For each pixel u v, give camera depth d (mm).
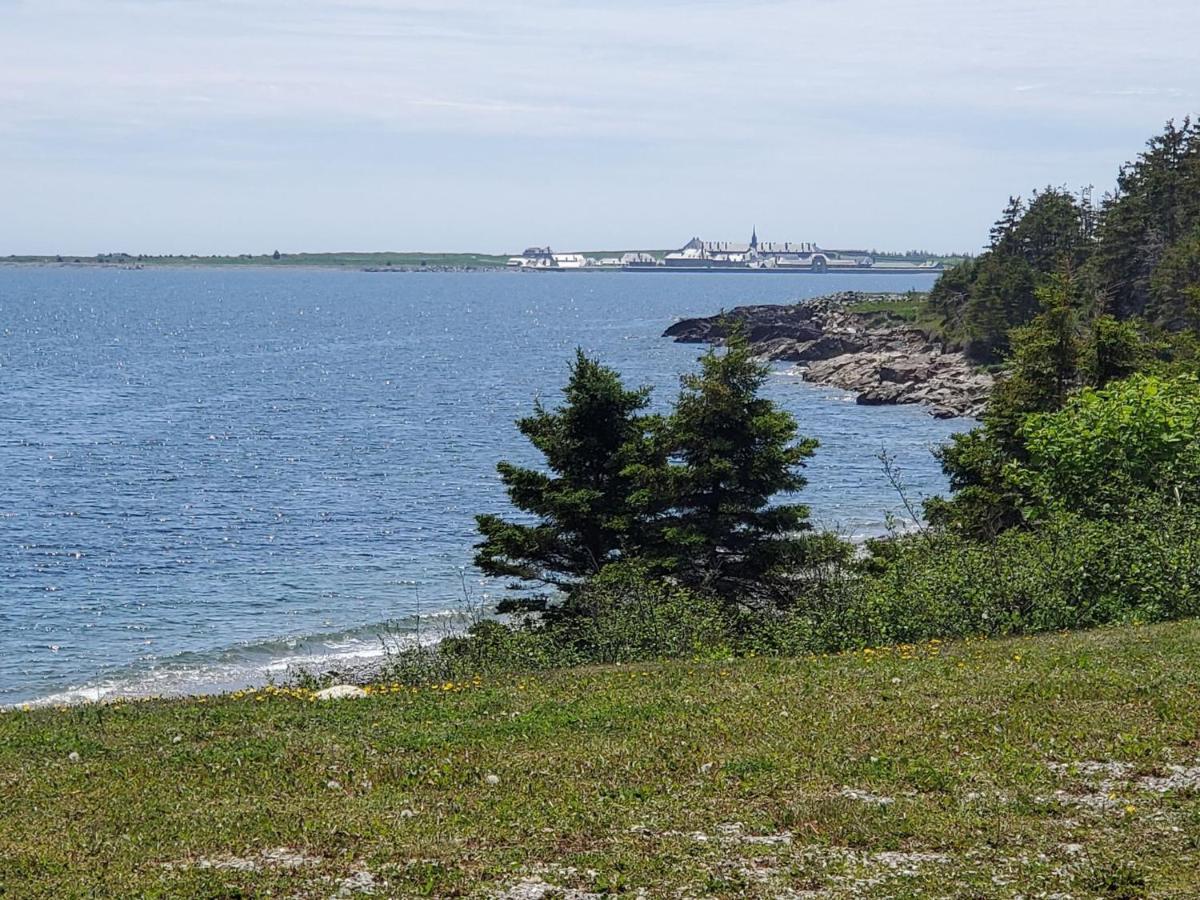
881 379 123312
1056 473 30250
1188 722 13609
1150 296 108688
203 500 69062
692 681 17734
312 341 199500
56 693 37688
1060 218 145500
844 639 23359
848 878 9867
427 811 11672
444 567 54250
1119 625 21750
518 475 34906
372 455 86125
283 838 10969
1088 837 10562
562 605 33781
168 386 132125
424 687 19516
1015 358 44375
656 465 34969
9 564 54312
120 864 10492
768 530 35406
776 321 181875
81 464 80938
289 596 49312
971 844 10484
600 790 12180
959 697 15297
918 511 64062
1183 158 121500
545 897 9672
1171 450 28859
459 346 188500
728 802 11734
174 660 41125
